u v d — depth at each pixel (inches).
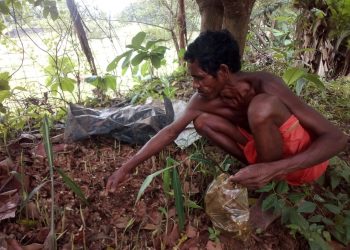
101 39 129.0
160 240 63.3
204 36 55.9
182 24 145.5
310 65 141.0
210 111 67.4
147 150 66.7
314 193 73.9
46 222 64.2
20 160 76.3
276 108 57.3
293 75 96.7
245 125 68.5
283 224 67.9
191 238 64.6
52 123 93.2
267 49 158.4
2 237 58.3
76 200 68.9
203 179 74.5
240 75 60.7
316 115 59.7
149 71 125.7
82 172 76.8
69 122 87.2
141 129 85.3
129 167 66.0
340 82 131.9
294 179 68.6
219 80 58.3
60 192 70.1
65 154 81.6
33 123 97.7
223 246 63.6
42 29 112.5
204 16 108.1
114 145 86.2
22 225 62.7
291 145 61.6
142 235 64.7
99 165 79.3
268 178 59.0
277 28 193.5
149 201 71.0
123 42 144.1
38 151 81.0
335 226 66.9
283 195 70.9
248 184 59.4
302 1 144.3
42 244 58.9
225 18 93.8
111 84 108.6
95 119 87.0
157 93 105.1
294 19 169.2
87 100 112.0
